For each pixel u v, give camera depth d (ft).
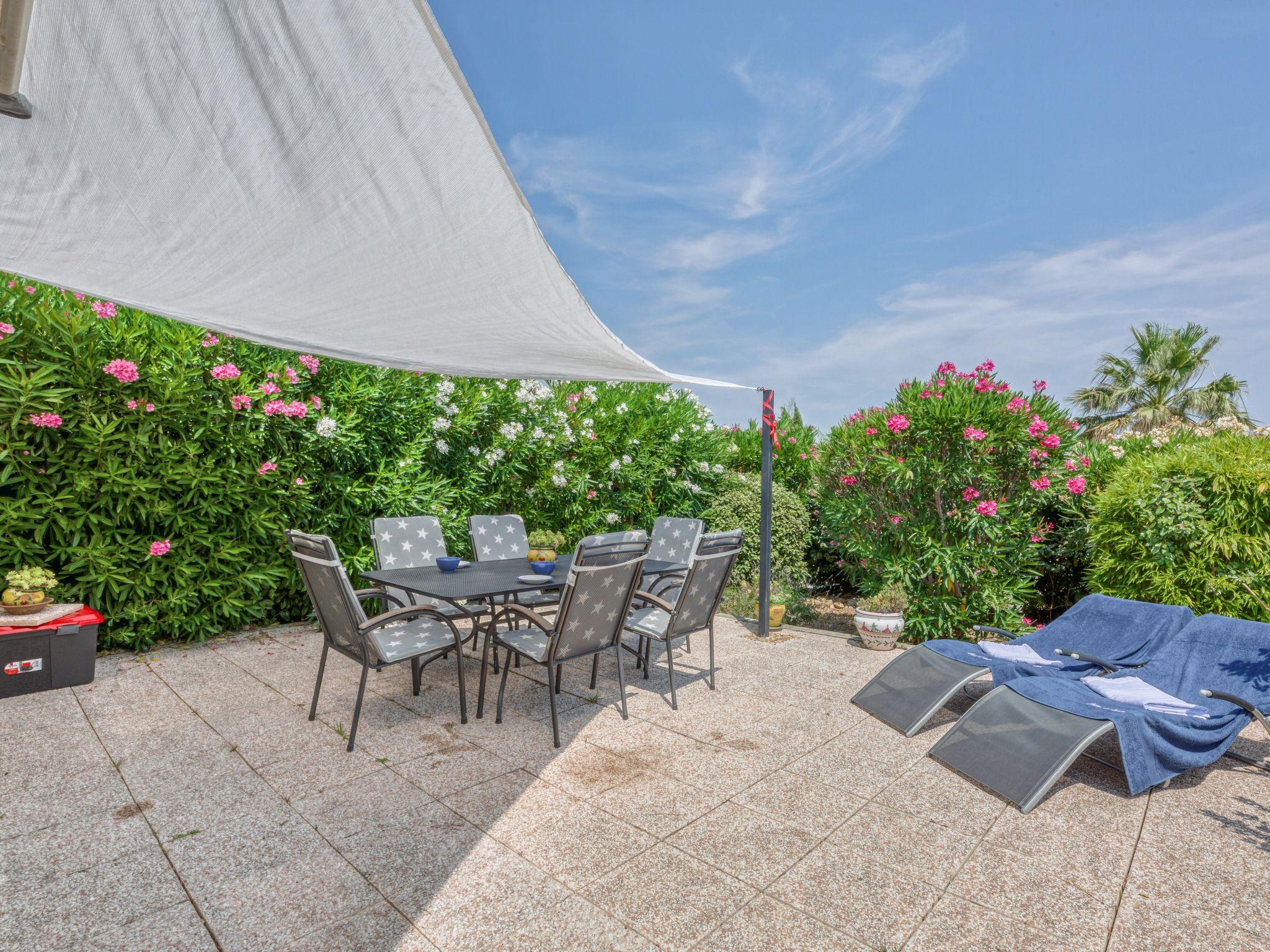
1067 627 14.58
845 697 14.29
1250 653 12.05
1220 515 16.79
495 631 12.71
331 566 10.80
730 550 14.14
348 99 4.74
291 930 6.79
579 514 25.17
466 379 21.86
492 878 7.68
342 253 7.13
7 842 8.25
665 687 14.85
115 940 6.60
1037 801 9.48
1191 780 10.74
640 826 8.91
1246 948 6.75
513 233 6.50
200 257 7.32
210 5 3.96
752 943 6.72
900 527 20.17
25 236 6.82
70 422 14.66
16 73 4.07
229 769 10.32
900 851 8.45
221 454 16.61
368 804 9.33
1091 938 6.88
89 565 15.01
